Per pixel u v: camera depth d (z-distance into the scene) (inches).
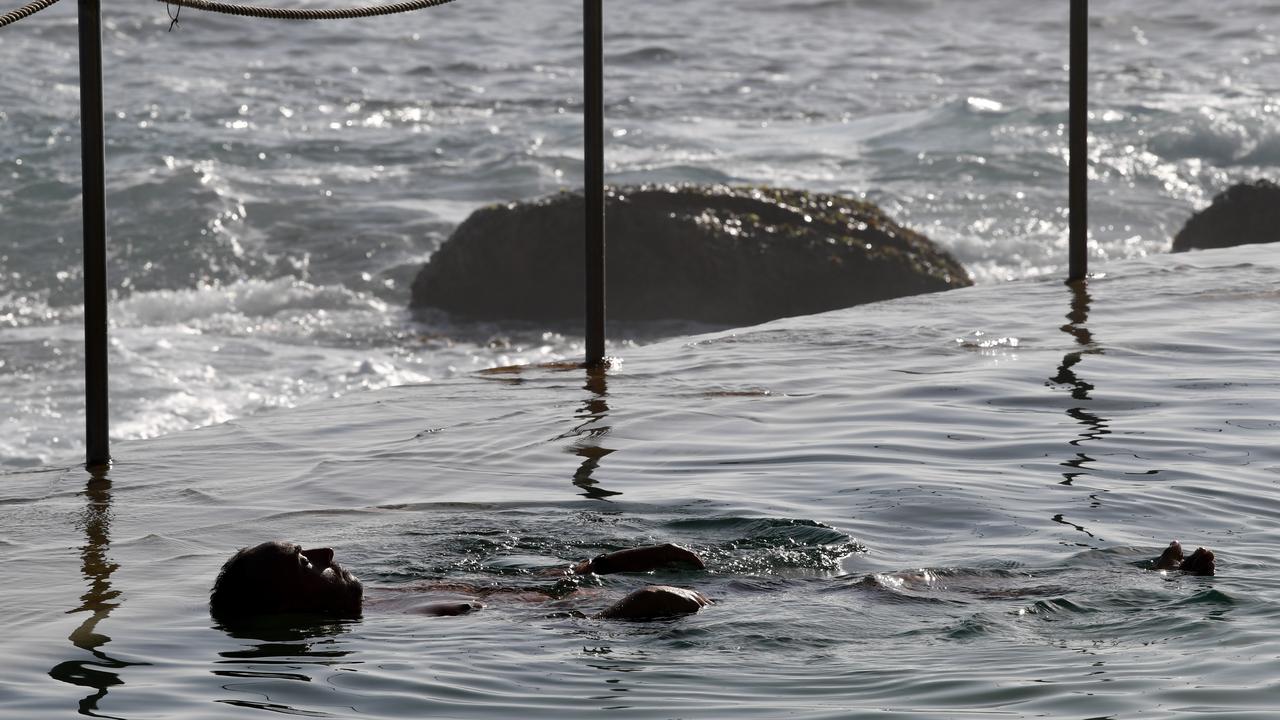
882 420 671.8
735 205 1813.5
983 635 375.9
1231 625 376.2
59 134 2628.0
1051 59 3629.4
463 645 380.8
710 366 823.7
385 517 537.3
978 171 2443.4
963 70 3499.0
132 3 3927.2
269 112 2928.2
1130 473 564.4
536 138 2731.3
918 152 2578.7
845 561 458.6
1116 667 345.1
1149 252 2075.5
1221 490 536.7
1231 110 2760.8
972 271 1978.3
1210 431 629.6
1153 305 948.6
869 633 381.4
